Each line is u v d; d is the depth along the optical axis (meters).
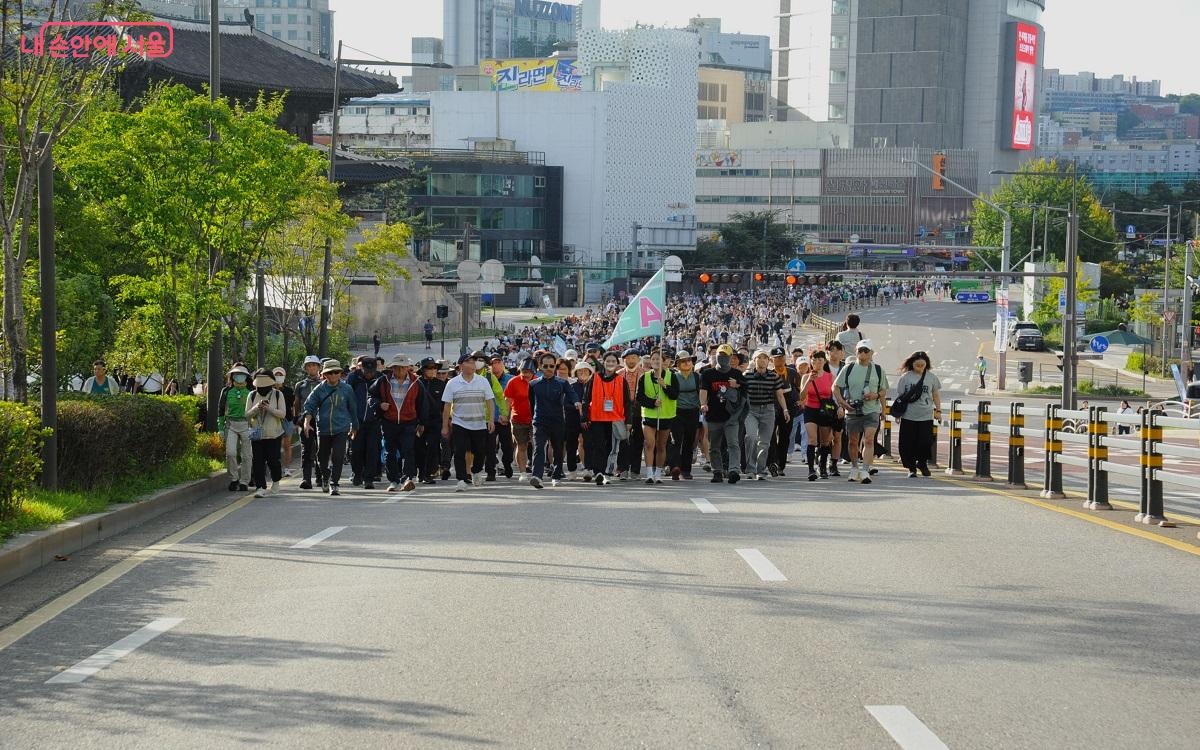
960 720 7.14
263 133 27.17
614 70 177.62
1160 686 7.82
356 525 15.78
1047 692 7.70
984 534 14.08
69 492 16.23
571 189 163.62
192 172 25.95
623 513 16.34
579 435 23.67
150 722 7.30
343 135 177.38
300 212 40.03
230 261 28.78
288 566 12.55
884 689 7.78
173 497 18.11
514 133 164.50
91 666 8.62
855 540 13.66
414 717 7.29
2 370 25.84
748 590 10.85
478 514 16.67
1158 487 15.05
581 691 7.78
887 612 9.94
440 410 22.92
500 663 8.48
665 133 168.88
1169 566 11.95
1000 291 68.88
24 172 19.92
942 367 79.75
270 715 7.39
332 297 49.03
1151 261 159.12
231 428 20.77
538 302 152.88
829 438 21.77
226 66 72.50
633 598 10.55
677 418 21.42
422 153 152.88
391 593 10.96
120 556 13.39
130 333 33.72
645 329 36.38
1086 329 100.00
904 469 24.28
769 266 163.62
